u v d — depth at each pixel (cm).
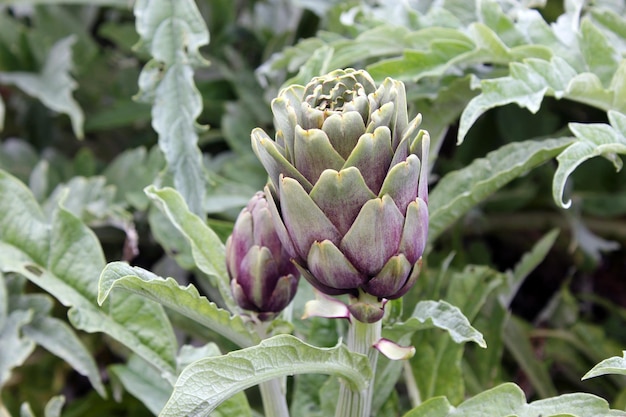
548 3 129
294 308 103
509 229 137
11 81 136
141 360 106
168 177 104
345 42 106
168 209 95
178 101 103
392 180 80
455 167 131
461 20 111
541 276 140
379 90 80
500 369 115
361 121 79
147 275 87
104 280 84
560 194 90
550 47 103
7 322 107
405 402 115
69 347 107
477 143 133
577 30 103
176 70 104
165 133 103
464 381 109
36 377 127
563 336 120
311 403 100
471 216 128
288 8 143
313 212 80
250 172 126
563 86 97
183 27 104
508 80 95
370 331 87
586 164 129
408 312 104
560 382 124
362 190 80
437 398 90
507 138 129
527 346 114
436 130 106
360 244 80
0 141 161
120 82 148
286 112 83
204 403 81
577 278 138
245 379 82
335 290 83
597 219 136
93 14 160
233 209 121
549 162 128
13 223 99
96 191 120
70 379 135
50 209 120
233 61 138
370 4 122
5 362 105
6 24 143
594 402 86
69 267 99
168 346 98
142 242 132
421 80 107
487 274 106
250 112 131
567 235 135
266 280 89
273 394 93
